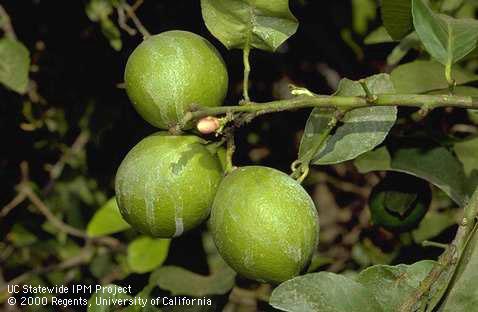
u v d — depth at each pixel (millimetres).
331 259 829
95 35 845
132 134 870
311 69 883
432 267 551
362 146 604
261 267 546
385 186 699
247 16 595
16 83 764
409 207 694
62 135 898
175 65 575
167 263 799
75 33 852
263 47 599
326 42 862
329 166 930
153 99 577
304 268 555
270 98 879
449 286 533
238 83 864
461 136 784
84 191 921
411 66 692
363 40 824
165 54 578
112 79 857
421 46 734
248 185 550
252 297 878
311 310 533
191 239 808
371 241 822
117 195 580
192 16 826
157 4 822
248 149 882
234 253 548
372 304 538
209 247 825
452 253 537
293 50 875
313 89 889
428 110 557
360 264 825
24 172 900
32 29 856
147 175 565
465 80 690
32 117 884
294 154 892
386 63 828
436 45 578
